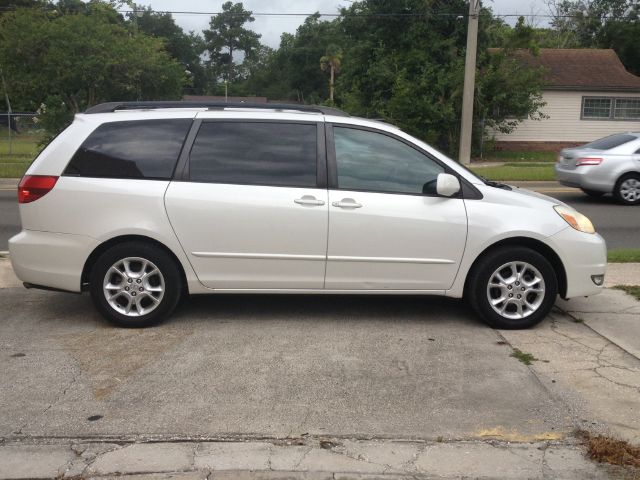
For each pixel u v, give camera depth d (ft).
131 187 18.08
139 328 18.61
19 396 14.26
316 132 18.71
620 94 100.89
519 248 18.52
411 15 91.35
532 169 70.95
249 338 17.92
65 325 18.93
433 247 18.45
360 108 95.71
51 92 83.87
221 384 14.93
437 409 13.76
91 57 79.71
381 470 11.59
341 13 96.84
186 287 18.79
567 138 102.12
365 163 18.69
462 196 18.66
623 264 26.84
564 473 11.50
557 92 100.78
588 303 21.30
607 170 46.26
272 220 18.15
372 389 14.71
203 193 18.10
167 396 14.30
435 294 18.89
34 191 18.31
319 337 18.04
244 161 18.49
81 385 14.84
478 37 90.33
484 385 14.92
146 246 18.19
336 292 18.74
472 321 19.58
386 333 18.42
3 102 101.60
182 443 12.39
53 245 18.24
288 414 13.53
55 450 12.14
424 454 12.09
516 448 12.27
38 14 83.30
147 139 18.57
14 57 80.18
